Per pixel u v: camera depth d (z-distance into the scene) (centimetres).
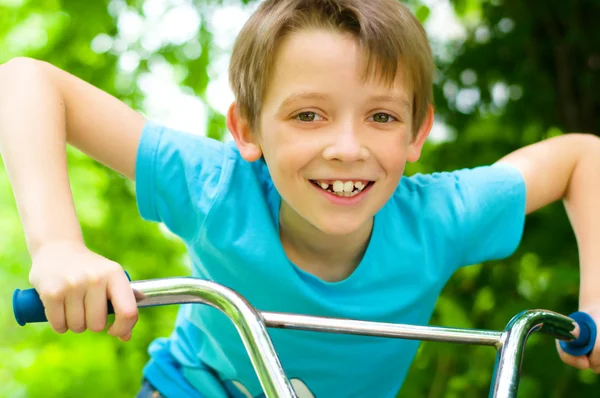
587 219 179
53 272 130
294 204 155
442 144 322
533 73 304
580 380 292
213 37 343
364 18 151
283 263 168
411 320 181
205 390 184
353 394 185
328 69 147
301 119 150
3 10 356
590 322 152
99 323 128
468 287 317
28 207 144
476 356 316
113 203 380
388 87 151
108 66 348
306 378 179
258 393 182
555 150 187
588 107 300
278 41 154
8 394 374
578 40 289
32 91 158
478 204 177
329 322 131
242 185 172
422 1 316
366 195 153
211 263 173
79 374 368
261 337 124
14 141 152
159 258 395
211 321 174
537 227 294
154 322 390
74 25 336
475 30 314
